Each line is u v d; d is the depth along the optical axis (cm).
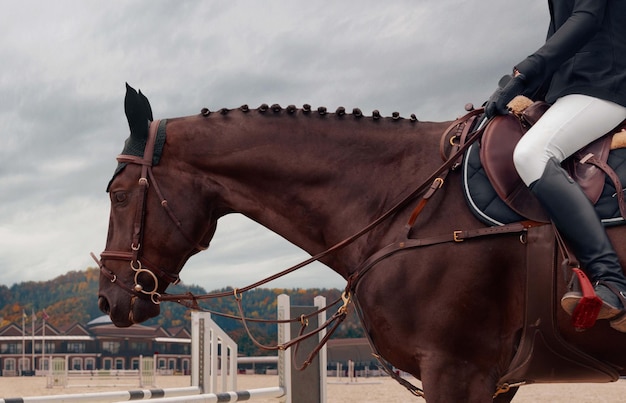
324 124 308
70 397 467
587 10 269
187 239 314
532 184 262
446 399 264
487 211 269
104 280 318
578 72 276
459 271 267
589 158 267
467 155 280
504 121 279
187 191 315
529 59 269
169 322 10925
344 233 297
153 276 313
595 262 252
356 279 284
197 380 693
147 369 2838
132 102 317
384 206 291
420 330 269
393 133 300
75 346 7994
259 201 312
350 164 300
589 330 261
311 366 552
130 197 315
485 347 267
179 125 319
